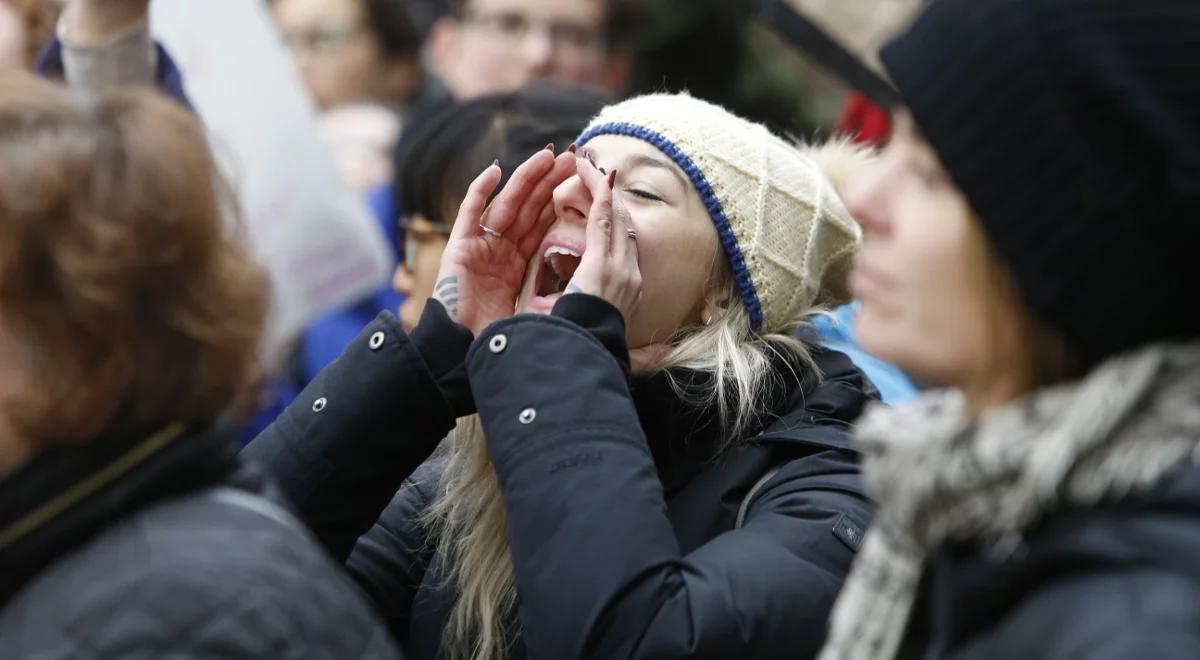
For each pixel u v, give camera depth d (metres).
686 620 6.68
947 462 4.65
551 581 6.70
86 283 5.05
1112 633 4.23
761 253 8.20
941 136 4.86
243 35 11.18
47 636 4.91
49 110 5.25
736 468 7.79
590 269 7.52
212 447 5.41
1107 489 4.47
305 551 5.39
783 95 18.94
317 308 11.34
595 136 8.43
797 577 7.02
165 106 5.40
